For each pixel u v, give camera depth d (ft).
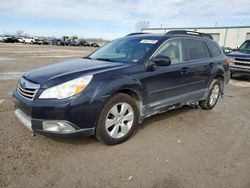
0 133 12.84
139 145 12.32
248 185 9.41
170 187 9.16
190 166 10.58
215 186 9.29
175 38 15.46
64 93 10.43
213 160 11.16
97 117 11.22
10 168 9.80
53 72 11.68
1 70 37.83
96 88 10.95
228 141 13.29
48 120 10.41
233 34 145.69
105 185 9.13
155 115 17.08
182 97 15.67
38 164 10.21
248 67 33.24
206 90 17.92
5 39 197.26
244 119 17.21
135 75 12.51
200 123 15.94
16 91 12.35
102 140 11.73
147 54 13.56
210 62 17.92
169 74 14.24
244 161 11.18
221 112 18.78
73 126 10.61
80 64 13.15
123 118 12.35
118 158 11.00
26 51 92.22
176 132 14.23
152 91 13.43
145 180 9.51
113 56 14.79
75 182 9.21
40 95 10.55
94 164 10.44
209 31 156.35
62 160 10.62
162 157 11.25
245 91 27.71
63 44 209.46
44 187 8.84
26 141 12.09
